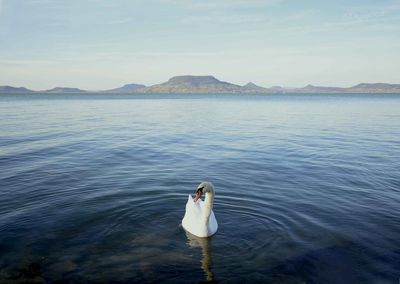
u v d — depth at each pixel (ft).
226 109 248.52
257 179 54.60
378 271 28.19
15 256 30.32
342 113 201.46
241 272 28.02
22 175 55.77
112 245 32.58
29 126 121.60
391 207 42.37
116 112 211.82
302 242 33.17
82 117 168.96
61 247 32.04
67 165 63.10
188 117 174.50
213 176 56.39
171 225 37.42
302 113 202.69
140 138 97.25
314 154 74.28
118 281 26.78
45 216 39.04
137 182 52.60
